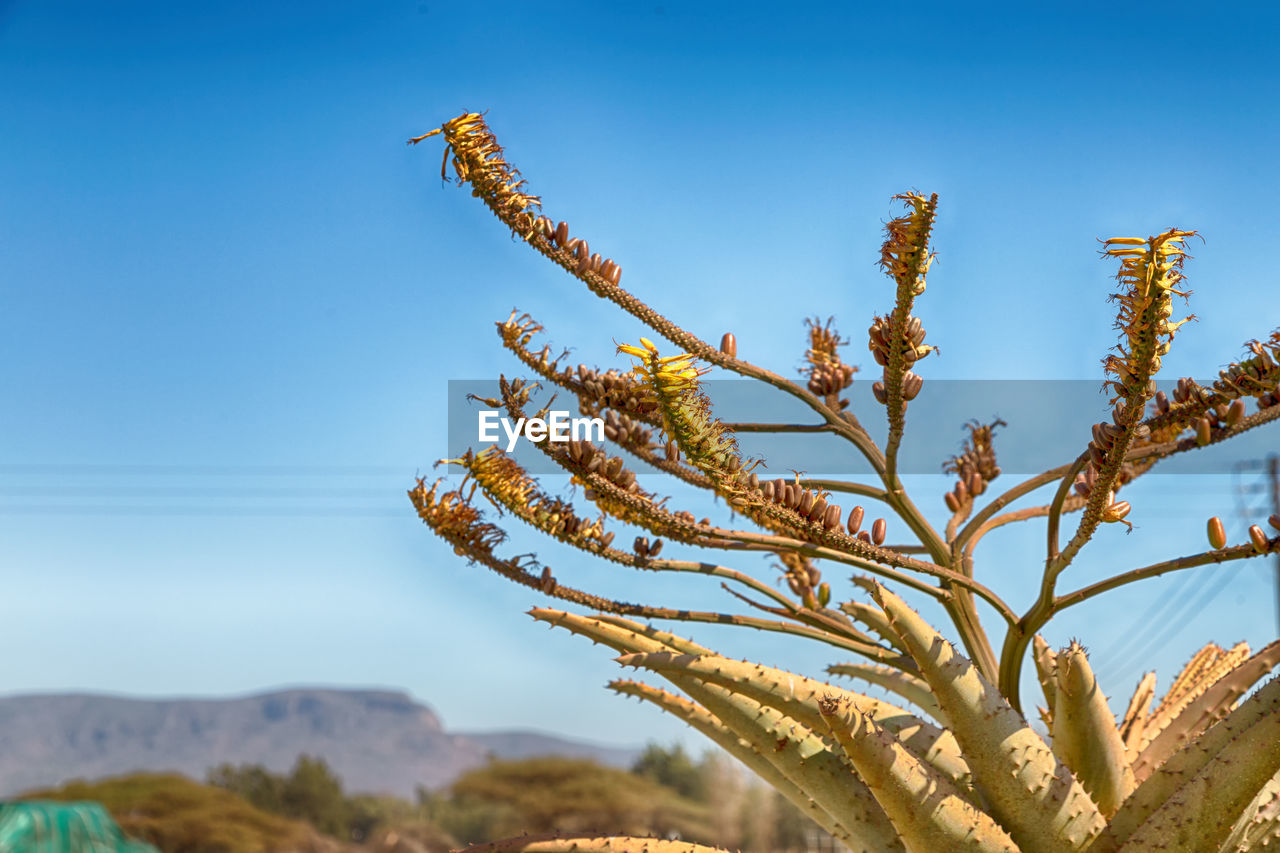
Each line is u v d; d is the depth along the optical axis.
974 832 2.11
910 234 2.24
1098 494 2.27
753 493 2.25
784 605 2.82
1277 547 2.28
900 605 2.24
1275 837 2.10
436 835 64.19
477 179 2.43
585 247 2.48
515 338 2.85
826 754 2.34
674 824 56.81
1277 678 2.18
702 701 2.38
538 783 65.38
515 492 2.71
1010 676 2.56
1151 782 2.19
